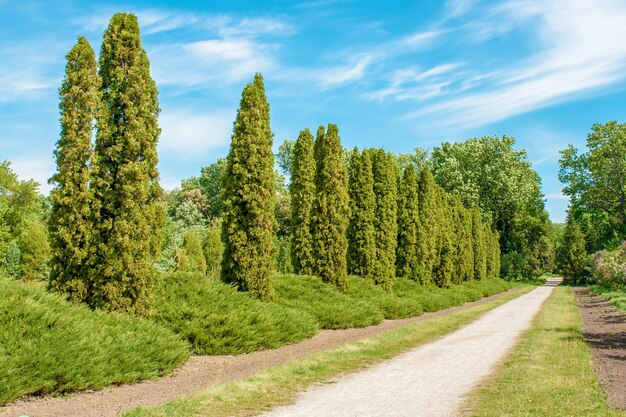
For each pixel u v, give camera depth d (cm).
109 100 1170
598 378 917
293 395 805
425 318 2256
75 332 866
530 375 946
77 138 1094
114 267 1098
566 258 6912
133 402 770
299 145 2197
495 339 1492
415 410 717
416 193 3156
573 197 5944
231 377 956
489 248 5597
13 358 743
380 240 2595
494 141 5891
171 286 1343
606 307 2691
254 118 1605
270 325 1302
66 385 793
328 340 1471
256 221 1566
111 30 1195
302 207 2161
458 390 845
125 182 1138
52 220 1094
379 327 1844
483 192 5984
